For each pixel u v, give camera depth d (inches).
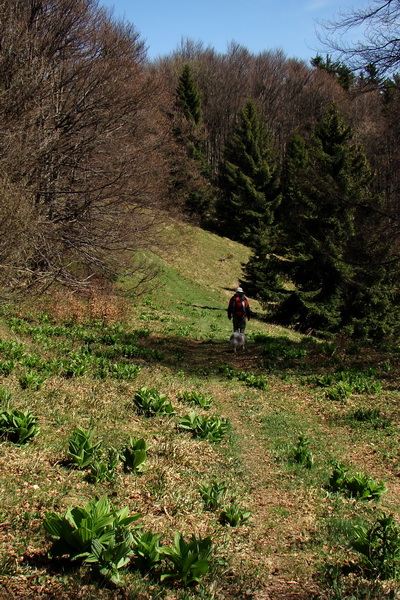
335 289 1035.3
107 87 805.9
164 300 1222.9
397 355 634.8
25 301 693.3
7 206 513.7
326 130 1056.2
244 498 246.4
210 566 177.0
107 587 156.6
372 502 253.3
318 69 2807.6
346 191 922.7
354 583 175.5
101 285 904.3
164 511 217.2
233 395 480.1
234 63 2979.8
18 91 682.8
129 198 865.5
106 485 230.8
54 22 789.2
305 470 291.3
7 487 210.2
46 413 317.4
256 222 2164.1
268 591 170.6
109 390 403.2
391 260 713.6
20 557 165.0
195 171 1338.6
